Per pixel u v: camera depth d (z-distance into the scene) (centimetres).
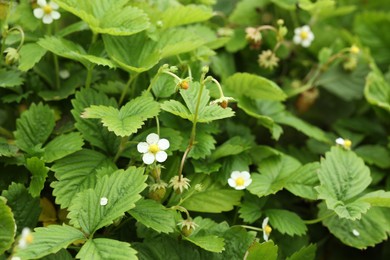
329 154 44
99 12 44
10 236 38
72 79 46
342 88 54
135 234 42
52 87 46
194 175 43
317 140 51
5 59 44
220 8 55
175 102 41
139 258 40
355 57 55
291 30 55
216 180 44
